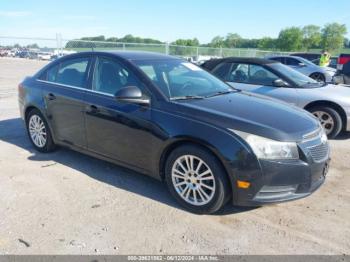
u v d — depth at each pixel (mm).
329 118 6270
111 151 4129
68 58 4801
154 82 3848
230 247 2920
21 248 2846
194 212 3457
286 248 2922
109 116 3994
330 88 6617
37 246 2875
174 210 3510
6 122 6953
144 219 3320
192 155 3375
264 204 3189
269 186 3158
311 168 3264
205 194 3361
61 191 3875
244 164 3100
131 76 3980
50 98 4742
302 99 6273
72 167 4578
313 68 16156
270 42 74938
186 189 3484
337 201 3789
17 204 3562
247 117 3375
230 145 3143
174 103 3600
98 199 3705
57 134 4797
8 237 2992
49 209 3473
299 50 76438
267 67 6777
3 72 16531
